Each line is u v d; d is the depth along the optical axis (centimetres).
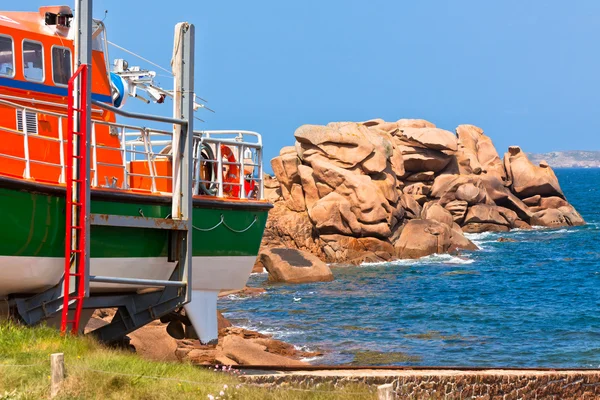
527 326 4403
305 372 2012
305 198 7694
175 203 1823
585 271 6738
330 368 2117
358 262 7138
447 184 8919
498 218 9250
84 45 1641
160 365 1599
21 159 1606
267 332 4147
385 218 7425
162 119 1789
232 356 2972
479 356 3616
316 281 6172
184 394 1387
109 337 1866
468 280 6262
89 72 1642
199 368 1792
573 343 3941
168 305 1845
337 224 7325
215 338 2006
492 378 2102
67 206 1609
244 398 1446
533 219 9775
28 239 1582
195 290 1966
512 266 7012
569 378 2247
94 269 1700
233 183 2041
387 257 7319
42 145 1756
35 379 1338
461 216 8962
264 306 5053
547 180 9881
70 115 1619
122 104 2084
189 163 1833
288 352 3588
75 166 1623
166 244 1834
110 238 1716
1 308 1703
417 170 8850
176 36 1855
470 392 2062
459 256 7562
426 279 6303
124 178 1819
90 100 1644
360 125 8038
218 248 1980
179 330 2044
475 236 8888
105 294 1820
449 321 4550
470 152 9750
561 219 9838
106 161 1872
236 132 2233
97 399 1301
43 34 1784
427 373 2064
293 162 7838
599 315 4750
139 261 1781
